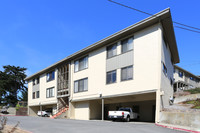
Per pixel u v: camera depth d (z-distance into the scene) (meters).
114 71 20.97
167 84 20.69
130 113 20.17
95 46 23.48
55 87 31.89
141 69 18.08
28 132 9.99
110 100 23.14
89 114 24.31
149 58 17.56
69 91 27.64
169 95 22.42
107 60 22.08
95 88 23.16
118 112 18.78
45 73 35.97
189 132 10.98
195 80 51.97
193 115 11.52
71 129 11.43
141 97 19.25
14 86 64.25
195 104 19.16
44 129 11.47
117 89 20.16
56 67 32.38
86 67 25.44
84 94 24.84
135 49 19.00
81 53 26.16
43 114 33.94
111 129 11.40
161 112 15.13
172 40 21.52
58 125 13.71
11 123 14.86
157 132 10.48
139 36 18.86
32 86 40.84
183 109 14.96
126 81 19.31
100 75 22.73
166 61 20.58
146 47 18.02
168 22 17.56
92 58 24.47
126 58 19.77
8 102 59.72
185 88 39.28
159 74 16.47
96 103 25.39
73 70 27.78
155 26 17.59
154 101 22.53
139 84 17.98
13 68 65.31
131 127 12.52
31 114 40.84
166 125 13.58
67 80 28.98
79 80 26.33
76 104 27.31
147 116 22.98
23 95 64.62
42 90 36.22
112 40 21.56
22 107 40.94
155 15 16.83
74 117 27.14
